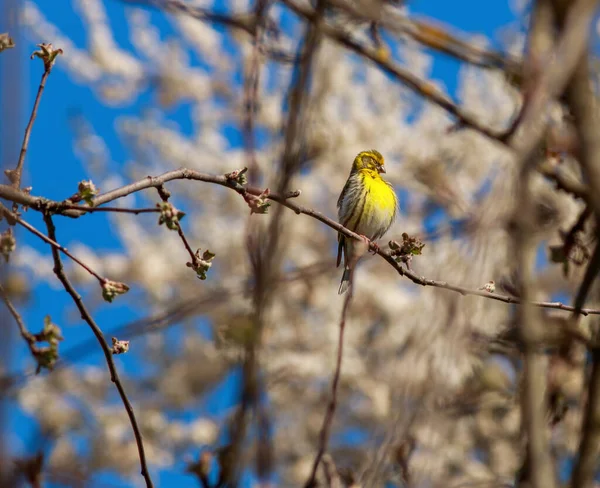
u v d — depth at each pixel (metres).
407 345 8.41
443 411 8.02
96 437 20.72
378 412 19.02
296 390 21.08
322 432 8.04
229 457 5.83
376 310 21.08
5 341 4.14
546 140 7.04
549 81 4.03
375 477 7.90
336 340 20.53
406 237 8.07
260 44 7.67
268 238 6.36
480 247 7.23
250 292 6.54
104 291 5.67
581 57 4.21
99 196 5.90
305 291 20.69
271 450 5.96
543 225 12.04
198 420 21.12
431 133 21.30
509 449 18.33
